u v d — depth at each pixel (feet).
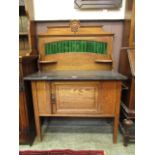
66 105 4.97
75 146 5.34
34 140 5.64
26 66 5.06
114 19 6.06
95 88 4.80
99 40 5.85
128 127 5.16
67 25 6.13
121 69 6.08
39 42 5.89
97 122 6.87
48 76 4.83
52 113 5.06
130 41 5.20
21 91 4.85
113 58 6.46
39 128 5.39
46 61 5.80
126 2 5.73
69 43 5.93
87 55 6.00
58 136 5.91
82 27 5.82
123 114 5.69
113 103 4.91
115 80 4.67
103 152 5.03
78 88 4.82
